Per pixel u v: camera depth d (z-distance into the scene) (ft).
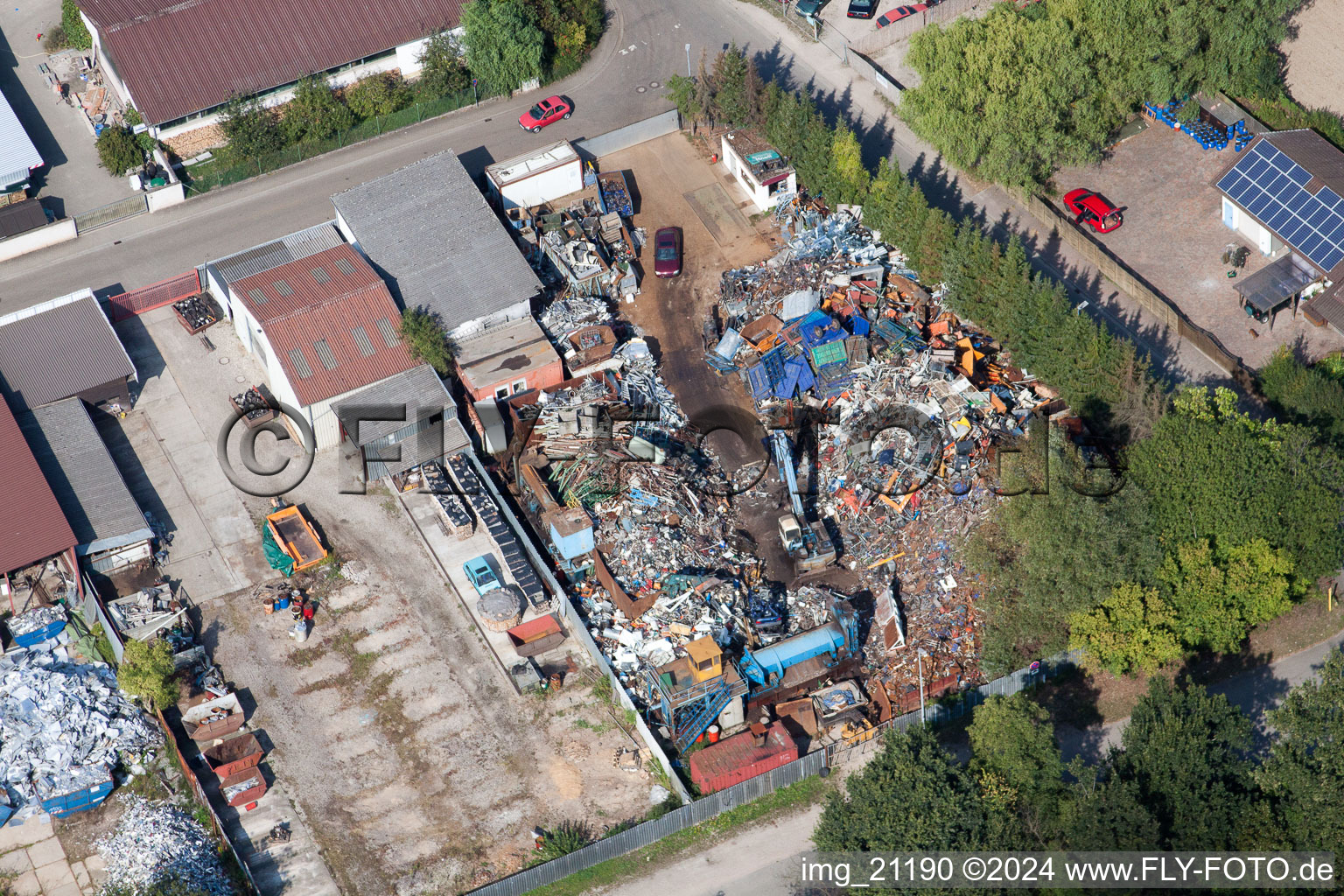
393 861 243.40
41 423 298.35
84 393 304.30
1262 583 261.24
